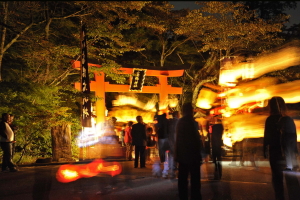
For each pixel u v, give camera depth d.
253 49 28.88
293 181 6.58
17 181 9.55
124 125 19.89
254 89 27.88
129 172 11.66
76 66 18.30
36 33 16.44
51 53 15.40
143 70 24.30
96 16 15.28
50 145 17.25
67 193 7.89
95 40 17.92
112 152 18.66
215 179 9.38
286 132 6.43
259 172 11.12
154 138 16.08
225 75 28.12
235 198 7.15
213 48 27.81
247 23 26.78
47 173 11.20
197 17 26.33
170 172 11.26
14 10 13.95
